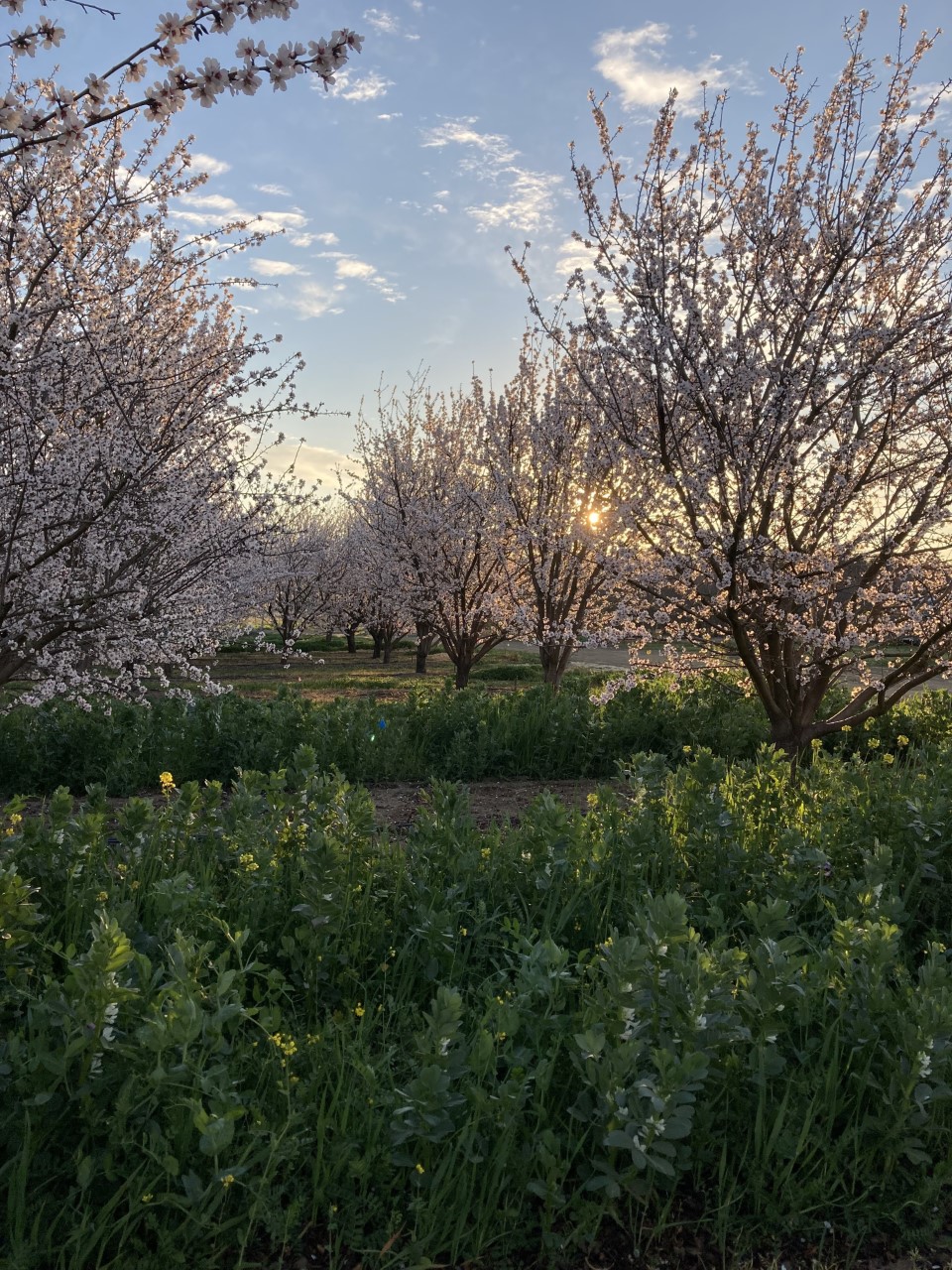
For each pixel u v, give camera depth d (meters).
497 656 24.91
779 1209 2.45
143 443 6.29
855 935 3.07
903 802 4.46
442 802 4.61
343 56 3.54
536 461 10.62
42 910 3.44
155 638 7.04
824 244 5.71
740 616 6.30
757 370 5.72
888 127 5.87
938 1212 2.49
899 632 6.41
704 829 4.29
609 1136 2.26
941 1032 2.54
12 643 6.07
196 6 3.40
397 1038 3.00
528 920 3.68
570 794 7.14
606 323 6.10
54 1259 2.11
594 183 5.96
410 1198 2.37
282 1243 2.24
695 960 2.71
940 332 5.86
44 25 3.50
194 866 3.86
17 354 5.60
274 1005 2.86
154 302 6.69
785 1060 2.87
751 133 5.98
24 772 7.07
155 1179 2.14
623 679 7.20
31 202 5.78
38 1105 2.26
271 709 7.92
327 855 3.26
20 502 5.64
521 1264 2.30
